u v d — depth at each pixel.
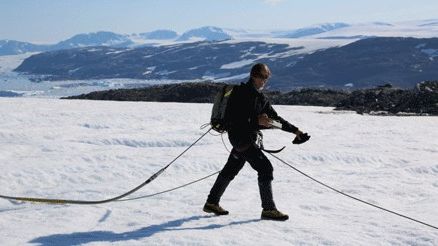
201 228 5.57
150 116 21.53
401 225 5.84
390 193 8.00
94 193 7.51
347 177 9.39
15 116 19.72
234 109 5.45
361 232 5.56
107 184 8.20
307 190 8.02
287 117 23.56
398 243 5.18
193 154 11.59
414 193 8.02
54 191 7.66
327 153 11.92
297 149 12.80
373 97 34.66
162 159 10.64
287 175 9.41
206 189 7.94
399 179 9.26
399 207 6.99
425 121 23.16
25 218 6.01
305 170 10.12
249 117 5.46
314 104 44.44
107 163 10.11
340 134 17.08
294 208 6.69
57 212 6.27
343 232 5.52
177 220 5.92
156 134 15.34
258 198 7.31
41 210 6.40
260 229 5.54
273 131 16.80
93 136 14.30
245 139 5.49
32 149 11.85
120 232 5.43
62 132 15.36
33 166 9.50
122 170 9.43
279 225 5.70
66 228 5.58
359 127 19.86
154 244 4.98
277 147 13.13
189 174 9.45
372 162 11.46
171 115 22.25
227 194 7.51
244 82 5.55
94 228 5.60
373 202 7.27
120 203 6.83
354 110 31.81
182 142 13.80
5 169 9.13
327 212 6.57
